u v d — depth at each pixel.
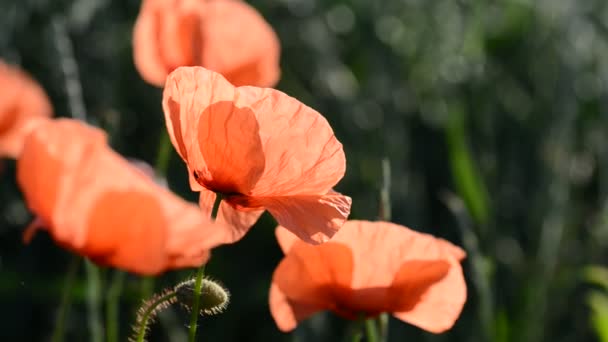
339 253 1.18
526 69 2.41
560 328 2.01
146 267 1.08
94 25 2.06
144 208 1.08
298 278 1.18
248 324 1.91
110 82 1.99
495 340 1.65
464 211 1.46
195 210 1.07
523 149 2.21
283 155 1.12
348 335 1.38
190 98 1.12
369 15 2.39
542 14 2.53
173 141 1.12
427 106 2.26
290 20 2.29
